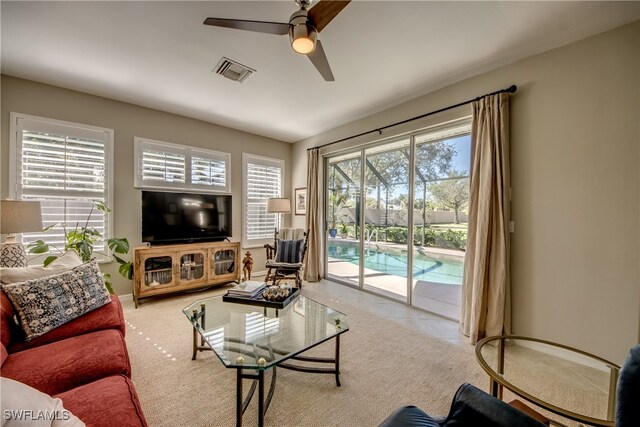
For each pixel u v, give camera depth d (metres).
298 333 1.77
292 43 1.56
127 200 3.41
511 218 2.40
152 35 2.12
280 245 4.15
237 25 1.57
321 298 3.61
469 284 2.54
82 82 2.87
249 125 4.28
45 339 1.49
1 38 2.14
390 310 3.19
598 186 1.99
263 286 2.38
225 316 2.02
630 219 1.87
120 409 0.99
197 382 1.78
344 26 1.99
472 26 1.98
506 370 1.66
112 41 2.19
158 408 1.54
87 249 2.71
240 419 1.34
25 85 2.78
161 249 3.30
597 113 1.99
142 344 2.27
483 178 2.46
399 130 3.40
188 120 3.92
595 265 2.00
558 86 2.16
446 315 3.02
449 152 3.01
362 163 4.03
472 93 2.69
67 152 3.01
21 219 2.11
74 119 3.05
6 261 2.10
